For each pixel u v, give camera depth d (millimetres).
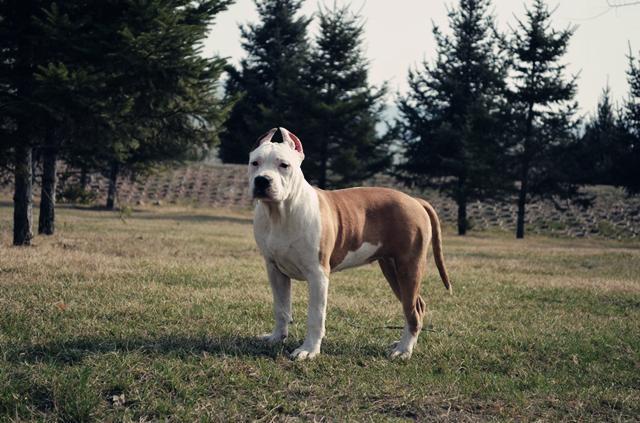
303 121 35656
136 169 29203
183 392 4734
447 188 37688
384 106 36500
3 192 37312
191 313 7316
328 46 35406
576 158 34156
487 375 5629
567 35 33000
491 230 37500
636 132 34312
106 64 12875
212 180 44219
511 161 34344
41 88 11906
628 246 33375
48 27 12273
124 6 13711
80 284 8680
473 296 9852
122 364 5098
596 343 6992
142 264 11227
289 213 5570
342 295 9336
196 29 12844
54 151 17422
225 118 15383
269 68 47500
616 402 5094
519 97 33656
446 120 37531
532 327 7691
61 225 21781
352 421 4445
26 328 6129
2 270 9578
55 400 4445
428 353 6289
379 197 6219
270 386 5008
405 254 6152
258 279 10383
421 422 4578
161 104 14047
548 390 5324
